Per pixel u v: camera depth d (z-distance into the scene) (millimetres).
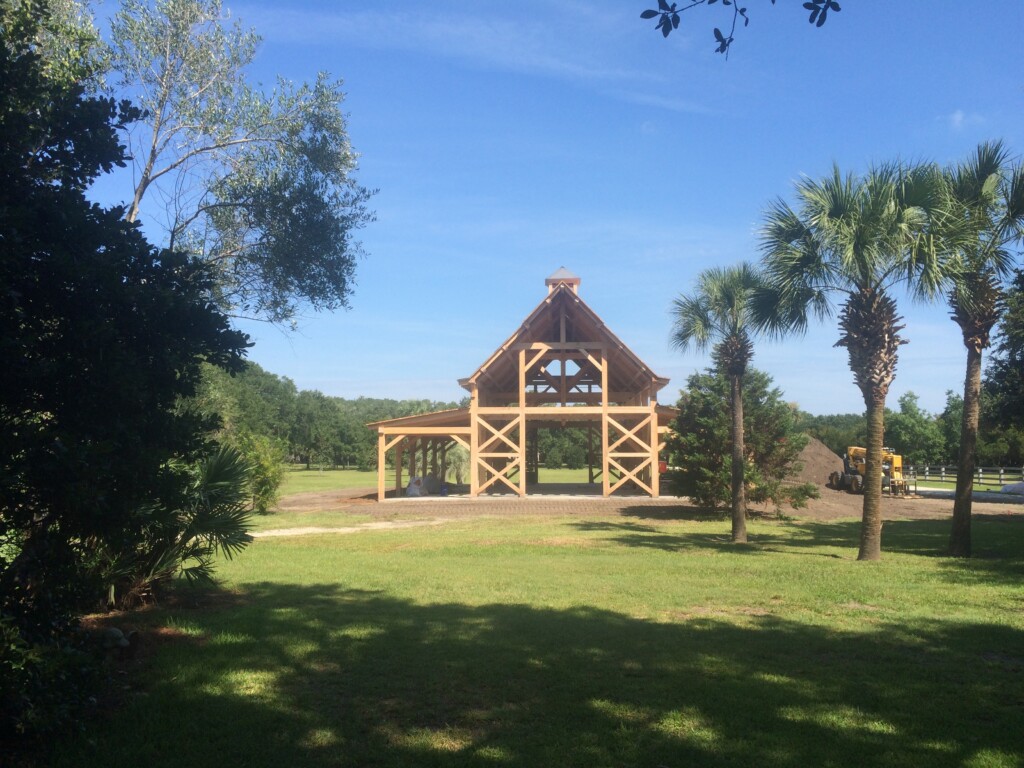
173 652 7176
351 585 11188
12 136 5551
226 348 6316
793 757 4762
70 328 5480
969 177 14242
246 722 5410
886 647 7402
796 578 11609
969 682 6266
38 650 4754
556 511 26625
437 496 33281
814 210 13625
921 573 12109
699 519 23812
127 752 4879
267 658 7008
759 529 20609
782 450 23422
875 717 5449
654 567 12891
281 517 25453
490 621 8578
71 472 5012
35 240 5402
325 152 14500
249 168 14422
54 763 4738
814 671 6574
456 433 32156
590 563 13500
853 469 36531
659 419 32844
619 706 5719
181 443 6207
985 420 36062
